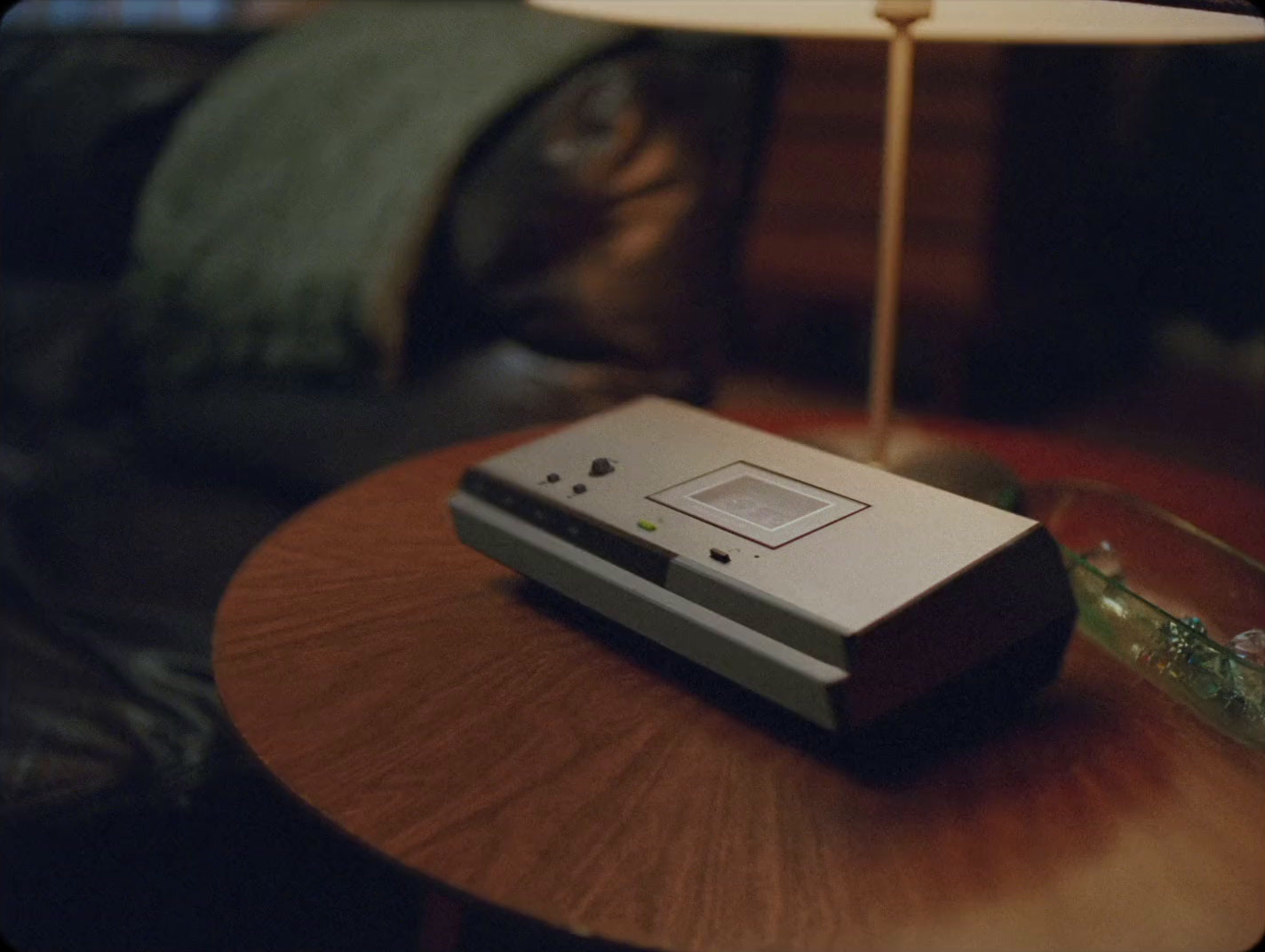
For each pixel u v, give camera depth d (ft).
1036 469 3.29
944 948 1.66
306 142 4.82
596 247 4.19
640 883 1.77
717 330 4.37
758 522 2.25
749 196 4.46
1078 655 2.42
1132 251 8.67
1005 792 1.99
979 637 2.04
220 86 5.29
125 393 5.28
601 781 2.00
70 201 5.57
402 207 4.39
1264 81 8.34
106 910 3.48
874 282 7.28
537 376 4.29
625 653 2.38
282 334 4.60
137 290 5.05
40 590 3.92
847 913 1.72
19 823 3.24
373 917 3.65
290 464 4.48
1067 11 2.82
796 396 8.32
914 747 2.10
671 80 4.29
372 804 1.94
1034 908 1.74
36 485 4.75
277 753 2.06
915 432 3.05
